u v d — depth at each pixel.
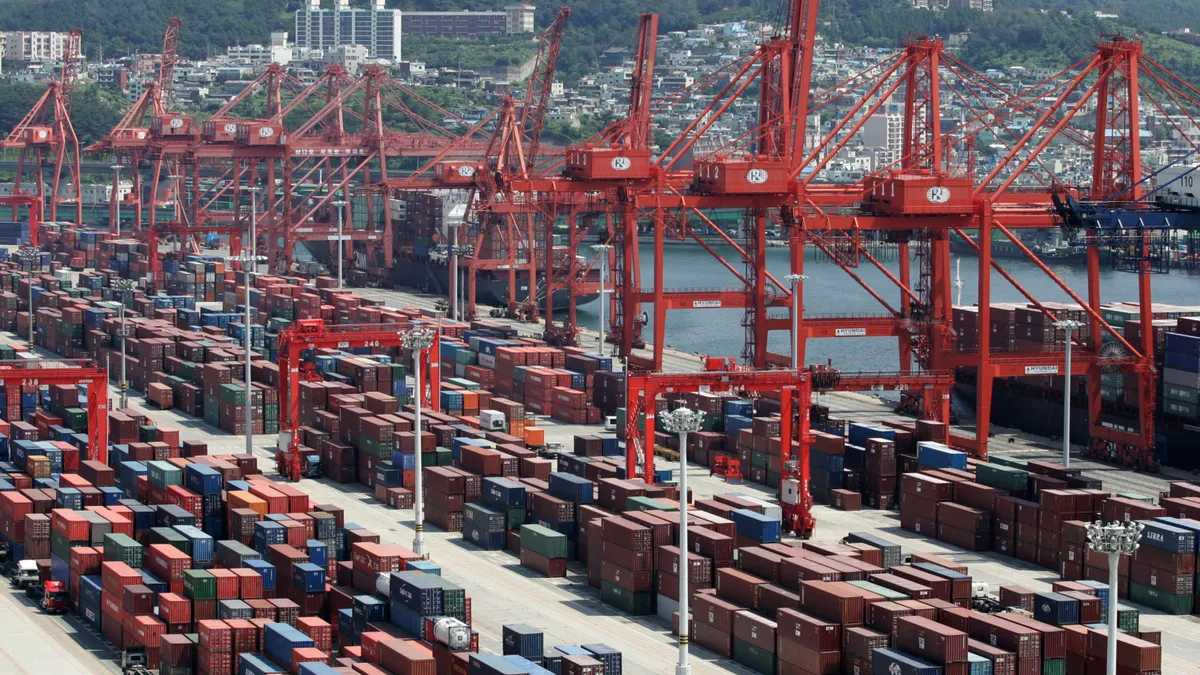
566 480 146.12
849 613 111.69
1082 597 115.56
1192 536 131.12
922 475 154.75
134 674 114.94
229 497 139.50
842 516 160.62
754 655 117.31
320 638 114.06
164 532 129.50
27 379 156.88
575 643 122.56
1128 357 186.00
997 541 147.25
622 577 130.75
